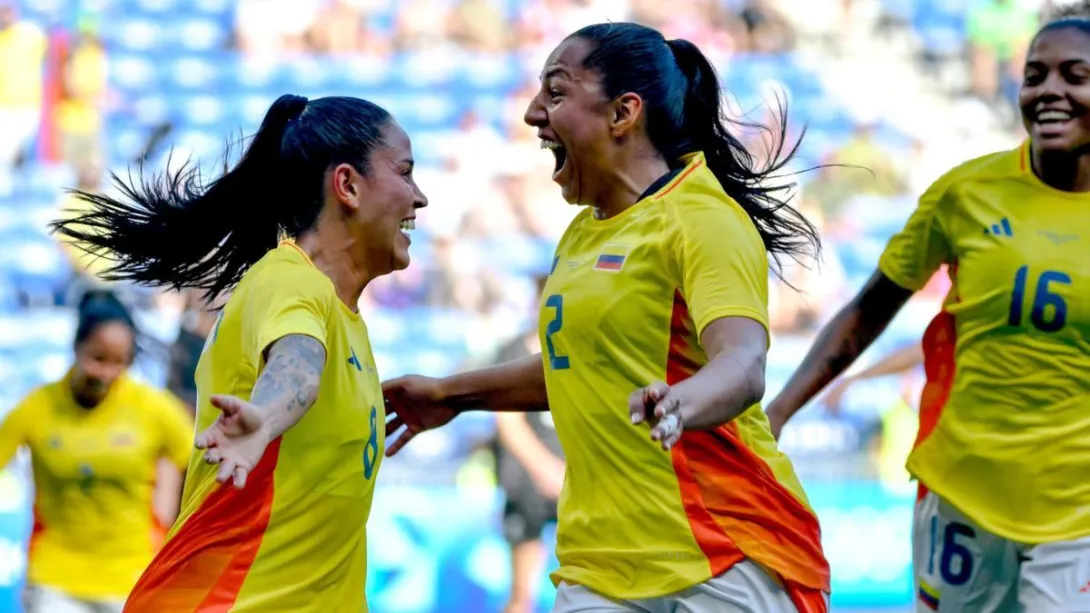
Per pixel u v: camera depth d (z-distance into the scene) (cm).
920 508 703
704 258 546
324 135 568
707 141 628
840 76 1977
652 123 594
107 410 1030
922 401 700
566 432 592
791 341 1678
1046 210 662
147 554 1037
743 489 574
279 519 544
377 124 574
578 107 588
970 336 670
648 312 567
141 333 1053
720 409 487
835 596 1416
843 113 1947
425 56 2022
